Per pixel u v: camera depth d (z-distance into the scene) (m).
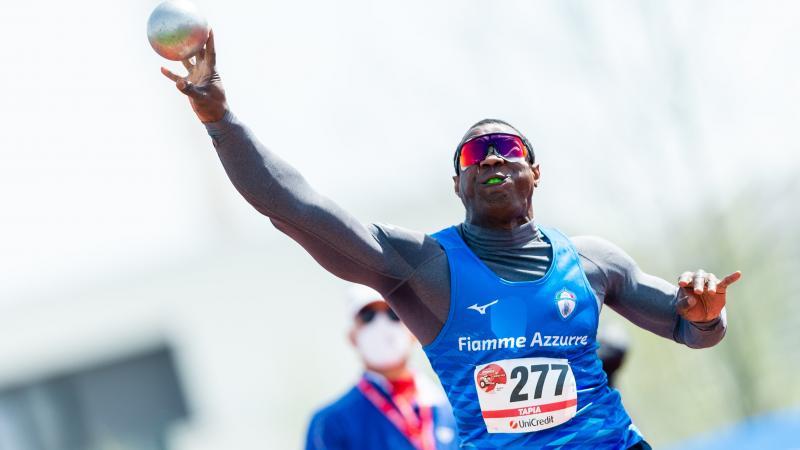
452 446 22.66
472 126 13.09
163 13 11.66
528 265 12.58
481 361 12.23
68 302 55.91
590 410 12.39
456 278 12.33
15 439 55.06
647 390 40.34
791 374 39.81
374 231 12.44
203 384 55.91
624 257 13.23
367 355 22.75
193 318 56.16
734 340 39.81
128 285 56.22
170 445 55.84
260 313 56.16
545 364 12.20
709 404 40.03
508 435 12.16
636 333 40.38
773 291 39.84
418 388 23.08
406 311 12.60
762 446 28.16
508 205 12.59
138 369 56.28
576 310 12.42
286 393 55.31
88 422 55.75
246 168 11.85
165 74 11.72
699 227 39.56
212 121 11.87
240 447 55.34
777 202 40.22
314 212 11.98
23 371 55.47
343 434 22.39
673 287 13.32
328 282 56.44
